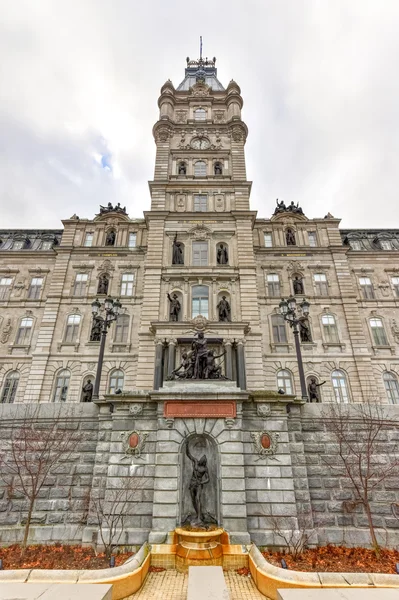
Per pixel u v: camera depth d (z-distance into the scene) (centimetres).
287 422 1541
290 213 4275
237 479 1391
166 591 1067
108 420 1573
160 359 3055
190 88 5028
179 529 1298
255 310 3341
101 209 4397
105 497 1416
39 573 1022
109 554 1256
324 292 3844
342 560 1228
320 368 3438
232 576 1179
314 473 1496
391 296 3903
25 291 3969
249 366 3127
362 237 4344
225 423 1476
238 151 4350
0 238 4412
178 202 3997
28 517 1312
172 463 1423
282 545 1321
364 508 1434
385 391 3459
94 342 3528
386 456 1525
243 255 3606
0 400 3447
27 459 1536
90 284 3859
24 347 3666
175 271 3541
